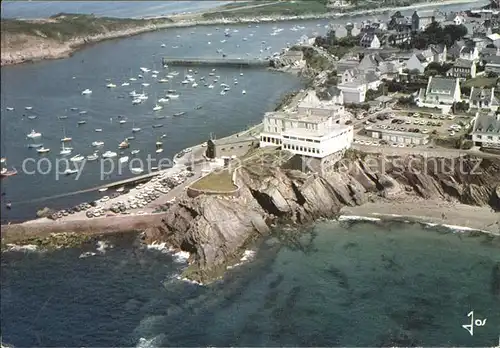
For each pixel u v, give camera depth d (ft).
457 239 647.15
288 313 536.42
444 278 575.38
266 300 556.92
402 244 642.22
